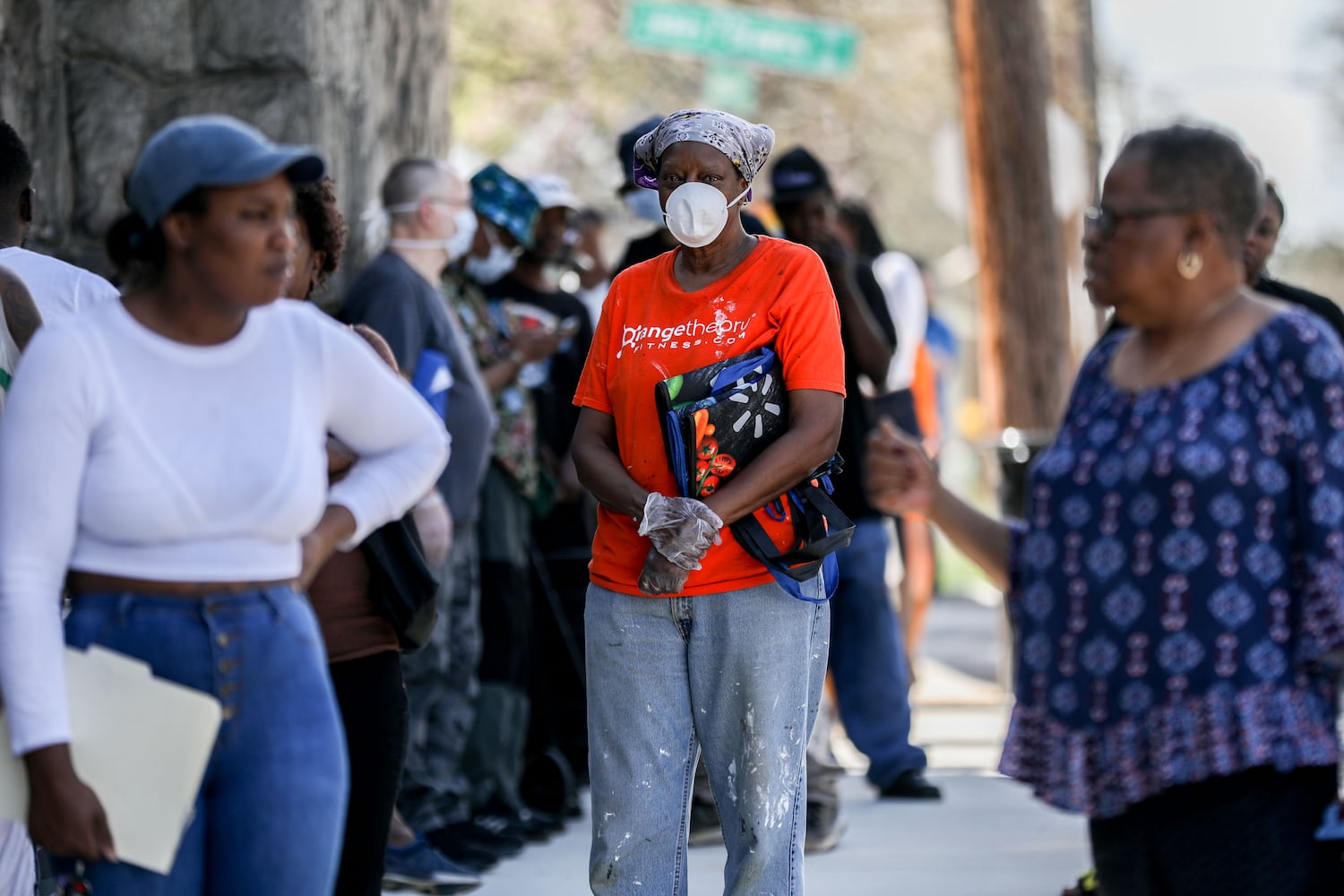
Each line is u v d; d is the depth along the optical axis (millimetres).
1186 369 5090
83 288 6918
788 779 6844
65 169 10672
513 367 11109
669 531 6453
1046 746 5238
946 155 23797
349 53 11695
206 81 10828
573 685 12477
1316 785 4988
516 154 41594
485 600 11180
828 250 11664
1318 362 4910
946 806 12469
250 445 4980
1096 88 27656
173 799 4844
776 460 6574
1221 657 4883
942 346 23250
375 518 5484
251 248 4891
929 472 5609
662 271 6977
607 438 7047
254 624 5000
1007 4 20641
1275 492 4895
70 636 4930
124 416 4855
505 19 40156
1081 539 5148
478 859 10289
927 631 24719
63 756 4738
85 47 10680
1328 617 4824
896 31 43906
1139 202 5078
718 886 9969
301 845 5066
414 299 9836
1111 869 5266
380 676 6551
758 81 43094
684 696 6887
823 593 7051
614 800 6891
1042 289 20688
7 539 4762
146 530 4875
